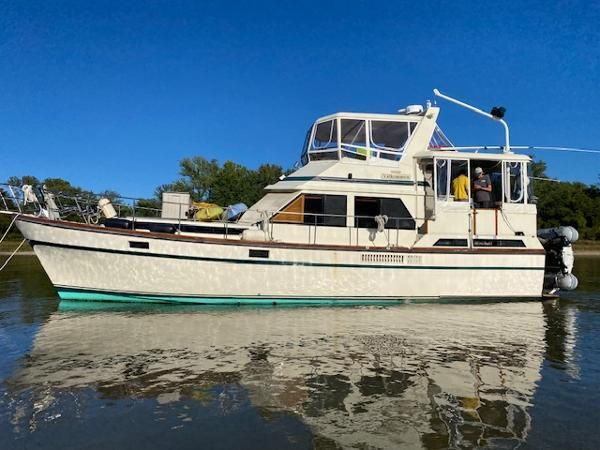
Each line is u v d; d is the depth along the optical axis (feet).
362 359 23.20
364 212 40.09
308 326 30.22
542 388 19.49
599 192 219.20
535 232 42.04
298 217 38.63
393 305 38.24
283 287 36.76
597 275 70.64
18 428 15.79
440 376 20.83
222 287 35.96
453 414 16.88
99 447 14.55
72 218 39.24
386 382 20.02
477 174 41.96
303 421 16.29
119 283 34.96
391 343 26.25
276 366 22.04
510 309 37.42
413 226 40.55
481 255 40.09
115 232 34.40
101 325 30.14
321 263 37.22
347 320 32.19
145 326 29.91
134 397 18.35
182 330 28.91
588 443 14.83
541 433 15.47
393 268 38.47
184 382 19.97
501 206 41.65
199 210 40.09
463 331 29.40
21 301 39.14
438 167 40.81
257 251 36.19
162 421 16.30
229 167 163.32
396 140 42.34
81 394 18.65
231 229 37.40
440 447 14.52
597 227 192.54
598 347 25.84
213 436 15.25
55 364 22.30
